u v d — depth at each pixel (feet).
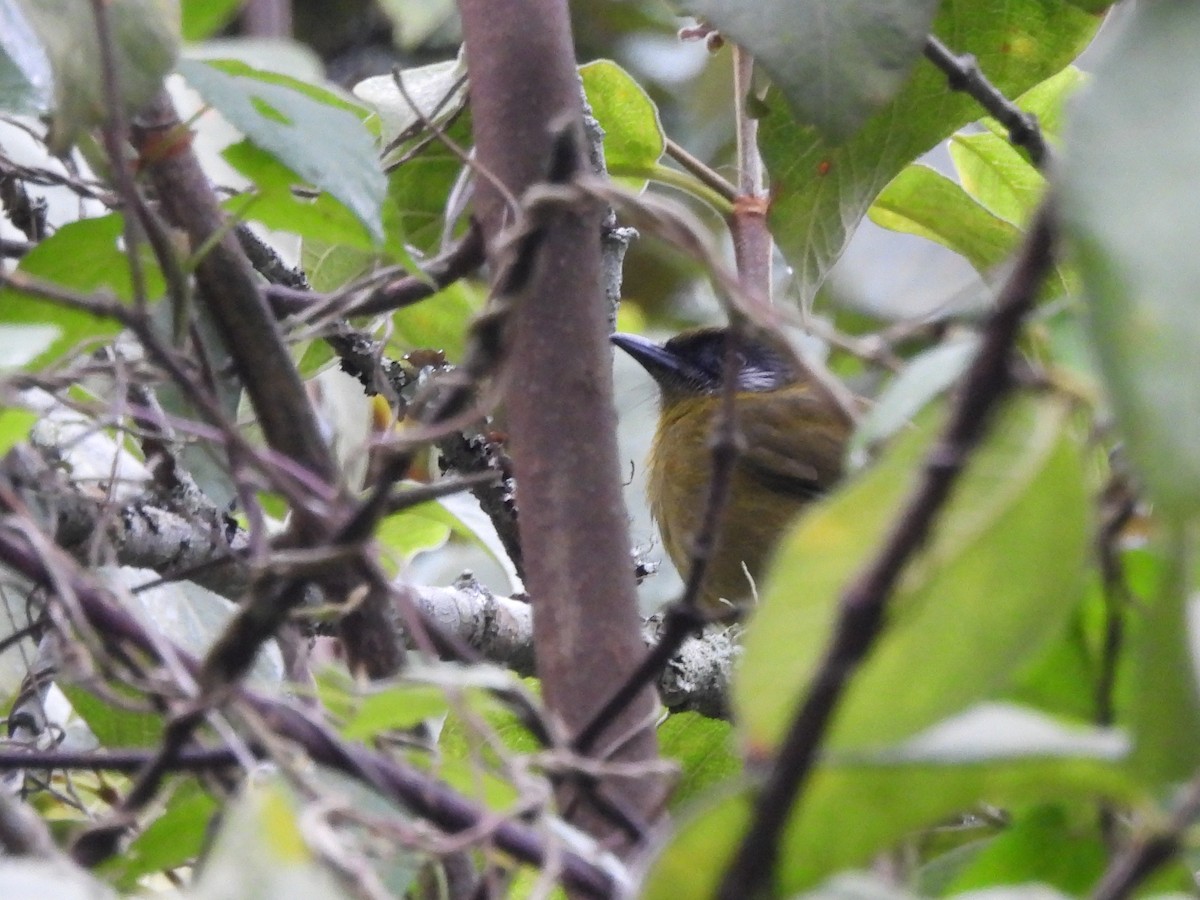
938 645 8.35
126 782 18.03
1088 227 6.39
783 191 18.17
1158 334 6.14
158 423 15.38
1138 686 7.77
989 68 19.35
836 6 13.34
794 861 8.64
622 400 39.24
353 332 20.25
